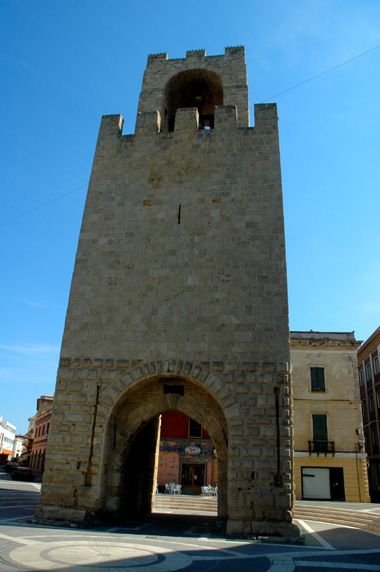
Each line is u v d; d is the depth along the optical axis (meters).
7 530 15.55
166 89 30.12
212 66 29.50
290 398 19.09
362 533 21.55
